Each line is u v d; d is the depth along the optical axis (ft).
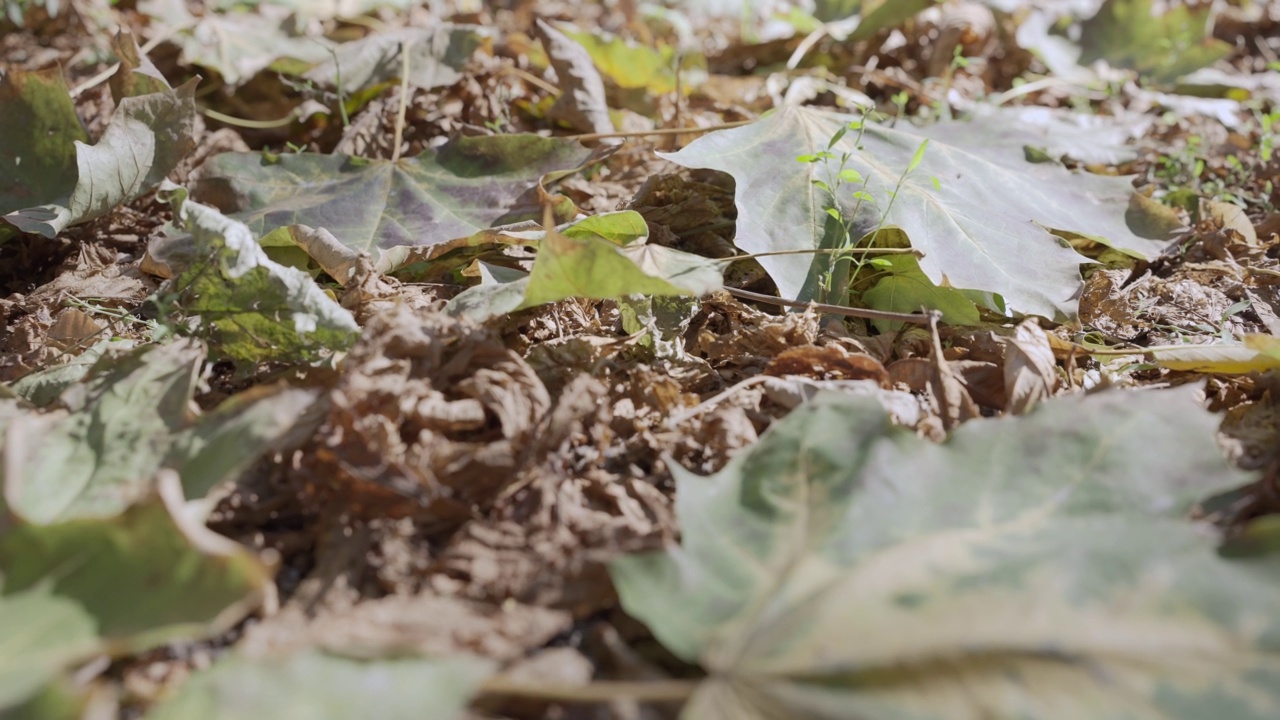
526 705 1.62
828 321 2.18
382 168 2.49
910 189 2.32
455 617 1.68
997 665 1.59
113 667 1.67
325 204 2.40
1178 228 2.48
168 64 3.04
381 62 2.82
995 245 2.27
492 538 1.77
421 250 2.27
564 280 1.95
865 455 1.78
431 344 1.88
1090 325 2.27
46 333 2.16
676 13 4.17
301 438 1.80
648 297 2.13
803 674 1.59
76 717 1.53
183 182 2.63
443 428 1.85
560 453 1.85
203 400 2.00
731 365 2.13
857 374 2.04
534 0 4.18
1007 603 1.62
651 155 2.75
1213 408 2.04
